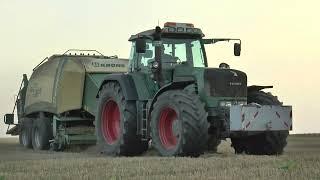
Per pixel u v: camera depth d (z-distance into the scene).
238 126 39.25
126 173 27.84
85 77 54.12
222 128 40.91
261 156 38.16
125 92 43.22
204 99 40.56
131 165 31.64
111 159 36.53
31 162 34.56
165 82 43.47
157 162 33.38
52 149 55.16
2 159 40.59
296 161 32.16
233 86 41.50
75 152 51.25
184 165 31.19
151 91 44.00
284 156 37.25
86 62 54.75
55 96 55.31
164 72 43.28
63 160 36.00
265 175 26.28
